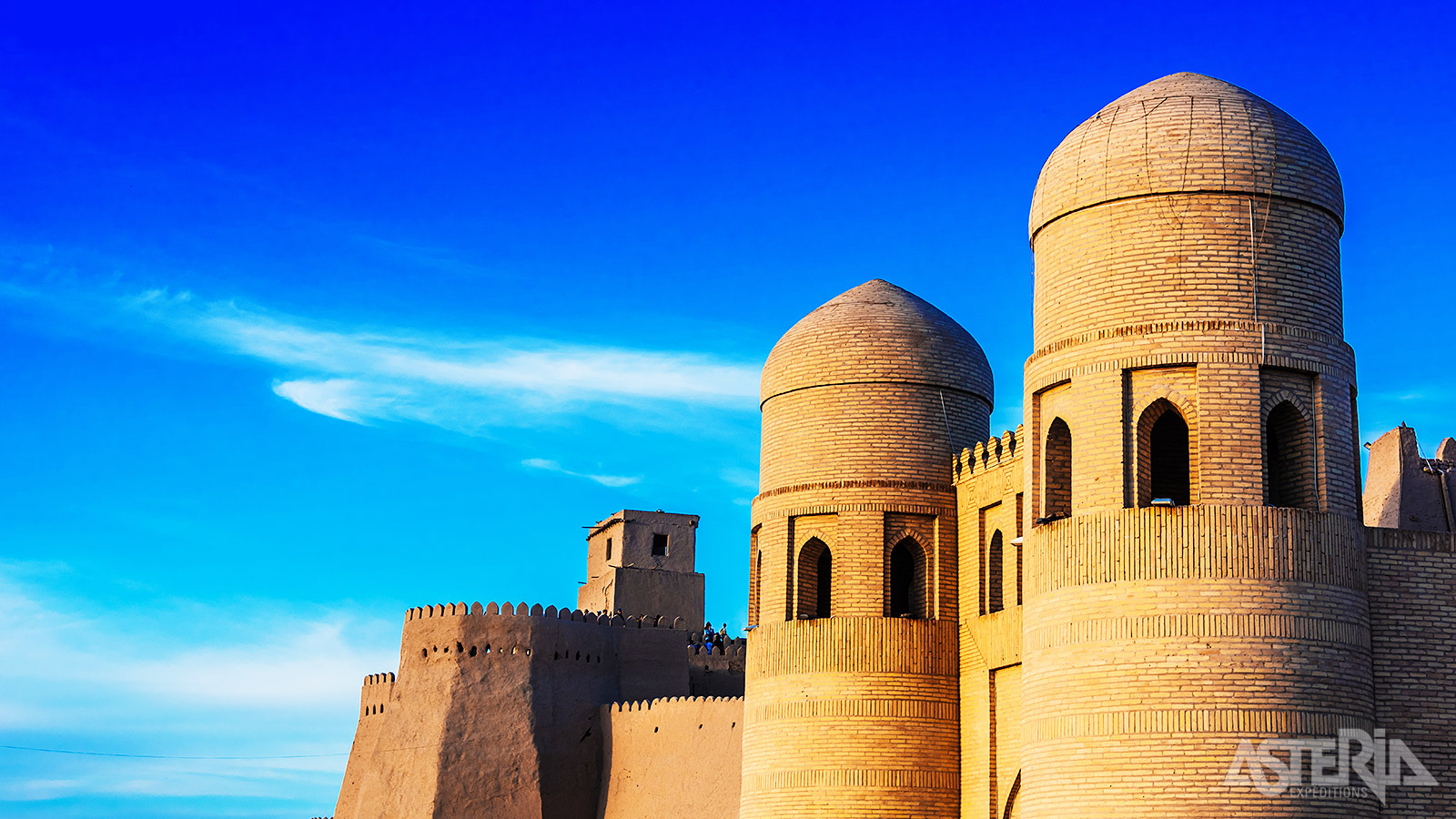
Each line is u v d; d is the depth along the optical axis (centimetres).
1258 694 2764
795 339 4094
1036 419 3122
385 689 6388
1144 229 3003
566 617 6091
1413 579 2988
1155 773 2773
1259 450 2878
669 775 5494
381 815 5934
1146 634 2833
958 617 3838
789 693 3841
